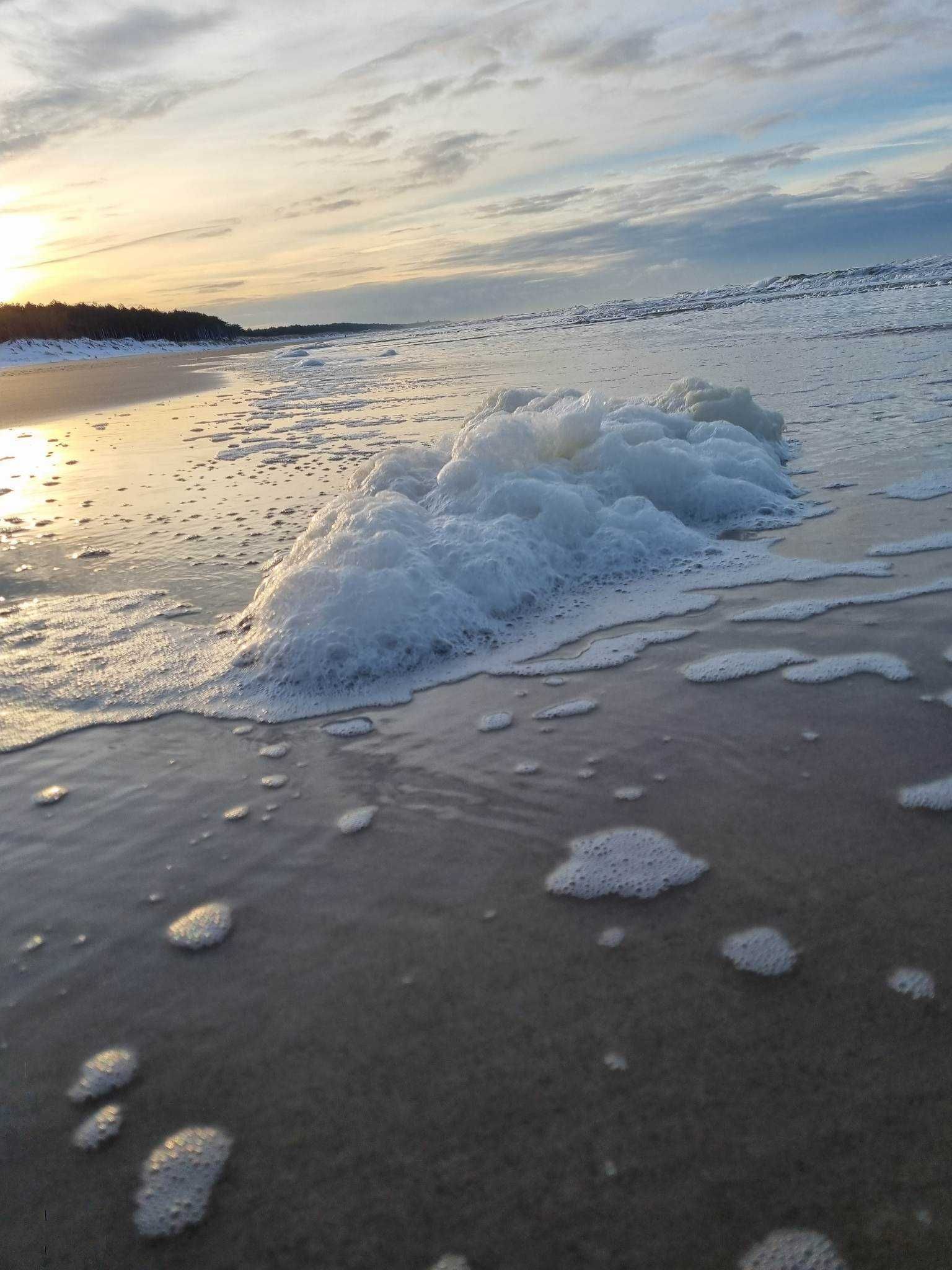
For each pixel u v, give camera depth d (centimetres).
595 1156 126
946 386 755
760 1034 143
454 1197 122
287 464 713
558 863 194
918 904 168
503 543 361
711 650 296
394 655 305
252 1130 136
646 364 1208
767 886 179
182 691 302
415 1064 144
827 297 2734
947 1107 127
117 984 171
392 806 224
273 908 189
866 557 368
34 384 2225
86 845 220
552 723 257
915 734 229
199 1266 118
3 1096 148
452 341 3188
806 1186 119
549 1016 151
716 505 444
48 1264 120
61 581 436
